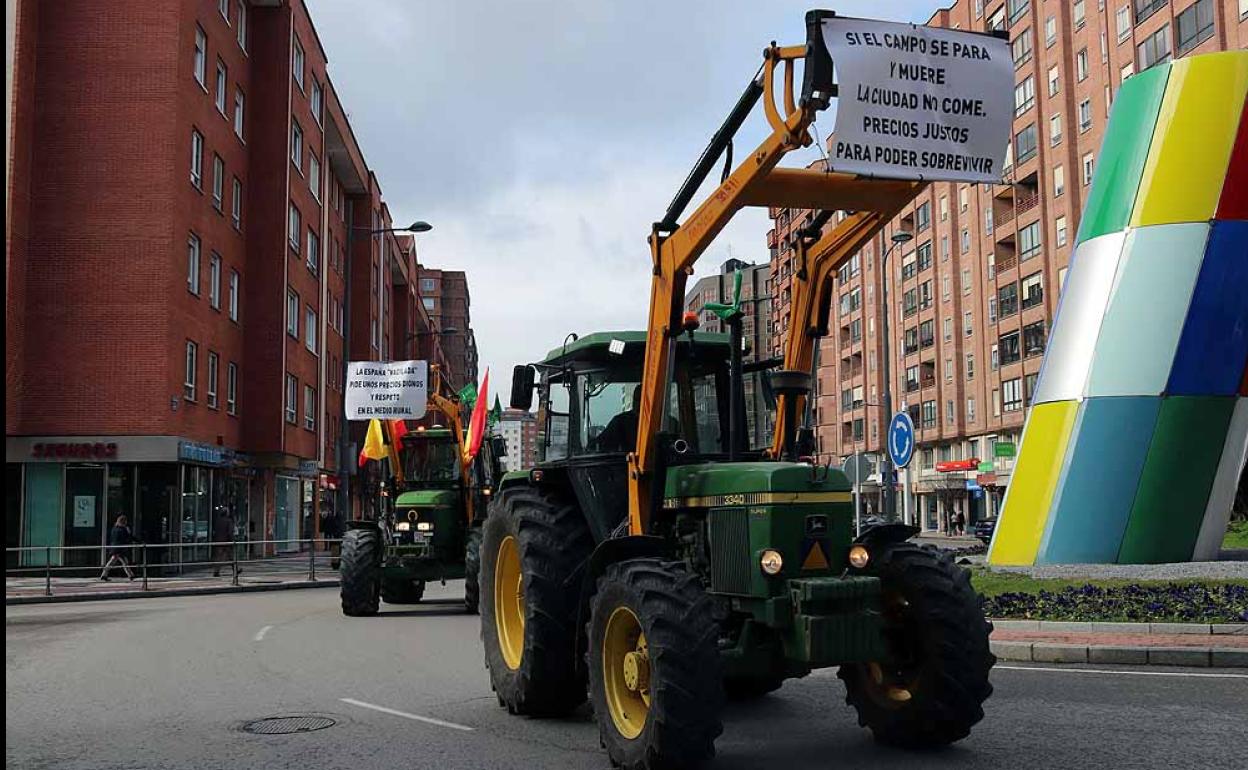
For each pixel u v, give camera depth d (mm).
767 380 7340
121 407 25516
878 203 6164
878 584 5598
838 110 5250
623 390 7453
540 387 8398
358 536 15664
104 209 25938
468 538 16219
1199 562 16031
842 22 5348
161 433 25578
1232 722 6695
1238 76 17281
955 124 5469
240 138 34000
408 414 19156
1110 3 50969
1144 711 7090
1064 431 17391
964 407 66688
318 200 43594
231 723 7180
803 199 6047
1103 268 17734
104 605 18828
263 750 6328
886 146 5340
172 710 7703
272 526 36688
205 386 29562
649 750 5301
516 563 7828
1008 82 5598
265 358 34812
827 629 5395
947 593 5812
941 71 5484
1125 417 16750
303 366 39938
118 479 25688
